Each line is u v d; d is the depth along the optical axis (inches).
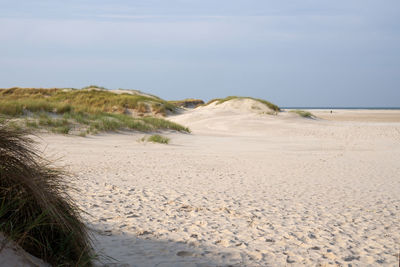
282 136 1002.1
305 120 1362.0
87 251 133.0
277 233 207.8
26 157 128.0
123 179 358.0
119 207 250.4
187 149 650.2
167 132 909.2
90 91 1817.2
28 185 120.2
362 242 198.1
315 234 209.0
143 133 828.0
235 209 259.0
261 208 265.7
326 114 2819.9
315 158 578.9
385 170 469.4
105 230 198.8
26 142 134.6
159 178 374.3
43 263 115.3
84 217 220.1
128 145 644.7
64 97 1690.5
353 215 255.8
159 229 206.2
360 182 386.9
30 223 118.0
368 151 689.6
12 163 122.3
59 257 122.2
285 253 175.9
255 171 446.6
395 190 349.1
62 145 573.3
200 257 165.5
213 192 316.2
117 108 1510.8
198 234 200.2
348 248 187.3
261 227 218.7
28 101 822.5
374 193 334.0
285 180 390.0
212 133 1053.8
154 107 1556.3
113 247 172.6
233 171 441.4
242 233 205.6
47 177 135.0
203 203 273.7
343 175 428.8
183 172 417.7
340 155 621.0
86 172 381.7
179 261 159.2
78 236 131.3
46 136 628.1
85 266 130.4
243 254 172.2
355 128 1096.8
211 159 538.0
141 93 2047.2
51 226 121.0
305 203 287.9
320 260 168.2
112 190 303.9
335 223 233.9
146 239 188.1
